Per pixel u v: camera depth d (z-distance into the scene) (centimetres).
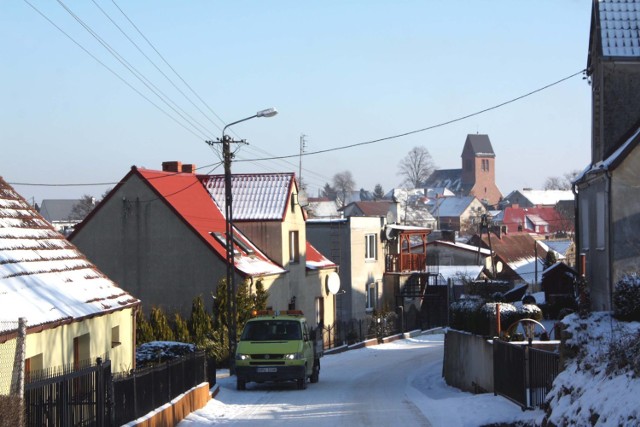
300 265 4988
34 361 1805
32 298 1836
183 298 4197
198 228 4266
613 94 2828
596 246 2872
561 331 1831
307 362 2930
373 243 6450
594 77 2950
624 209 2639
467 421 1912
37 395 1265
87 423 1427
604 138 2831
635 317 1930
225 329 3844
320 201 13075
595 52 2917
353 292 5984
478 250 7638
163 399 1945
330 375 3531
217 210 4766
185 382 2220
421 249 8062
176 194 4434
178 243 4212
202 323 3834
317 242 6028
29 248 2089
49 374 1401
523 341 2342
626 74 2822
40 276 2002
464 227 15925
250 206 4812
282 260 4725
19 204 2291
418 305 6962
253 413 2200
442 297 6819
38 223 2298
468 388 2742
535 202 19775
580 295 2716
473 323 2695
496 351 2223
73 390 1383
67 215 14600
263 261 4581
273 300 4531
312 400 2533
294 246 4966
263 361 2833
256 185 4922
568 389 1594
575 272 3278
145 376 1784
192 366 2333
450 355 3095
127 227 4272
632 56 2800
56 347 1888
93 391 1460
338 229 5991
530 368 1902
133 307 2470
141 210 4259
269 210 4769
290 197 4872
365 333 6062
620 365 1434
